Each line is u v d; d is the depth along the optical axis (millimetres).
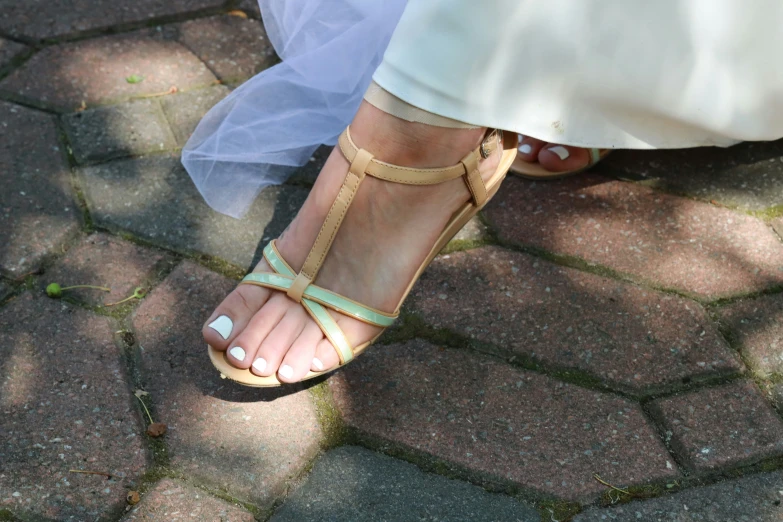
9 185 1213
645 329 1145
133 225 1194
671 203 1232
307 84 1195
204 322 1135
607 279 1176
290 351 1067
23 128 1260
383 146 1054
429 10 1024
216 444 1069
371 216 1072
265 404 1092
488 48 1036
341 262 1080
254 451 1068
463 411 1094
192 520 1034
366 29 1172
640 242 1202
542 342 1134
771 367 1125
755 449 1079
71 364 1103
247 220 1207
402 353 1125
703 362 1126
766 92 1147
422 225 1081
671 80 1109
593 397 1104
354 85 1197
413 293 1160
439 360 1122
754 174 1258
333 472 1062
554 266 1184
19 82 1299
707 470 1070
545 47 1056
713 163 1267
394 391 1103
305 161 1234
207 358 1113
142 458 1060
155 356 1112
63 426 1070
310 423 1084
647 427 1090
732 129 1159
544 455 1073
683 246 1200
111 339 1120
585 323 1146
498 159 1110
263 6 1193
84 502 1037
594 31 1063
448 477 1062
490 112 1061
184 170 1241
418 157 1059
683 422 1093
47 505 1034
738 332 1145
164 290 1152
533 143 1241
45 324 1124
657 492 1059
